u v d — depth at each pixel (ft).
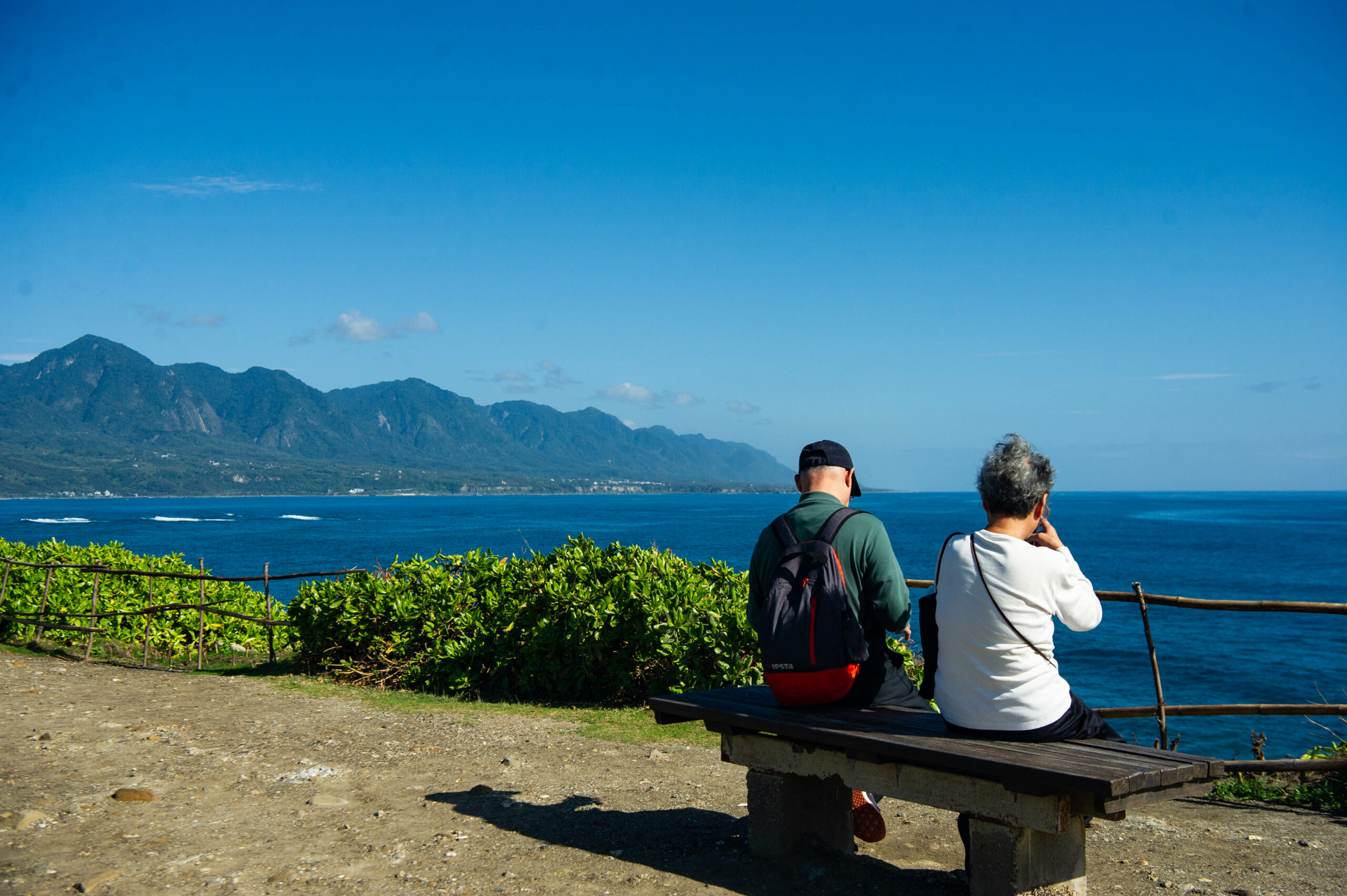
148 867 11.33
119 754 17.30
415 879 11.14
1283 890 11.51
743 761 12.21
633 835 13.11
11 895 10.21
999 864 9.36
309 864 11.59
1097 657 68.39
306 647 29.91
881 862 11.98
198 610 35.81
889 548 11.05
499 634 25.99
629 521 386.73
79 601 36.24
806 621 10.68
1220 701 53.42
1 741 18.07
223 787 15.37
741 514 496.23
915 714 10.98
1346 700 53.78
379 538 248.52
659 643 23.45
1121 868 12.44
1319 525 325.83
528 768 17.54
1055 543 10.30
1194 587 123.13
